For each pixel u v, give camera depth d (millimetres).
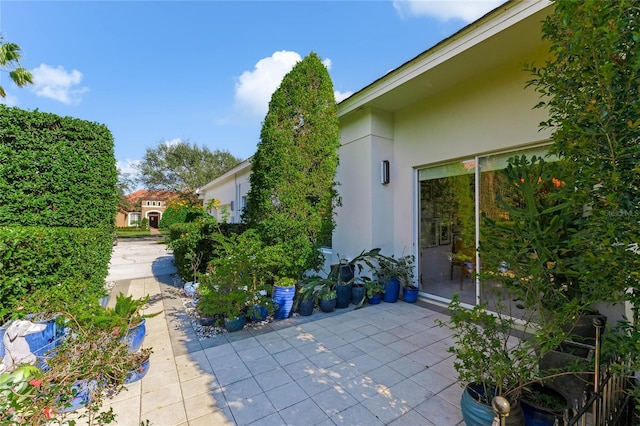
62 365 2240
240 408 2334
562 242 2021
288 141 4734
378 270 5352
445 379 2723
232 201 13922
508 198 3496
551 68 1669
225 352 3295
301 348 3377
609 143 1361
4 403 1700
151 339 3674
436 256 5082
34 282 3418
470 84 4395
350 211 6059
